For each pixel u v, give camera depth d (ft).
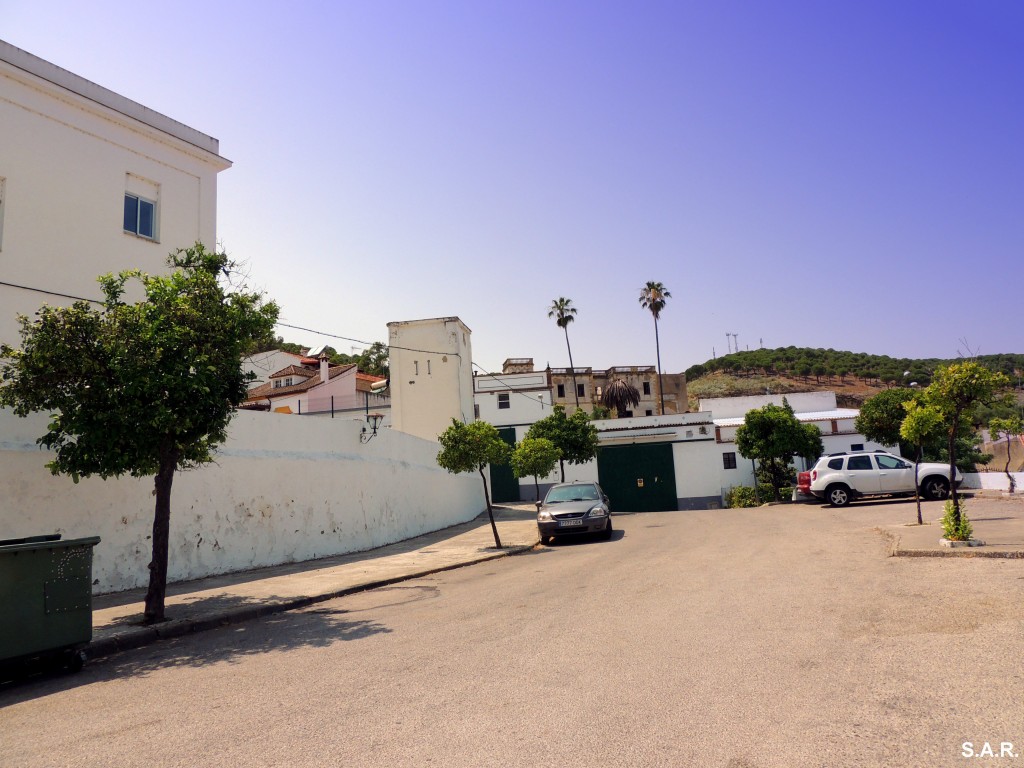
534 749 12.79
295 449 51.52
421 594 34.96
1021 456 120.78
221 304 30.76
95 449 27.63
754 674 16.69
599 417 216.54
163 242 58.08
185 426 28.30
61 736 15.48
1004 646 17.58
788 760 11.77
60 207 50.96
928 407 43.83
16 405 28.43
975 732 12.50
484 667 18.80
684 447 125.49
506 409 134.72
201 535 42.06
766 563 35.70
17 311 47.73
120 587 36.94
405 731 14.14
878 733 12.71
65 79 51.72
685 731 13.30
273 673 20.03
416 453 73.97
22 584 21.58
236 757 13.28
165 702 17.78
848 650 18.26
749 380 333.42
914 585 26.68
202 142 62.18
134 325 28.81
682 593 28.53
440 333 107.96
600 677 17.17
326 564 48.47
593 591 30.91
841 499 75.20
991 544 34.47
